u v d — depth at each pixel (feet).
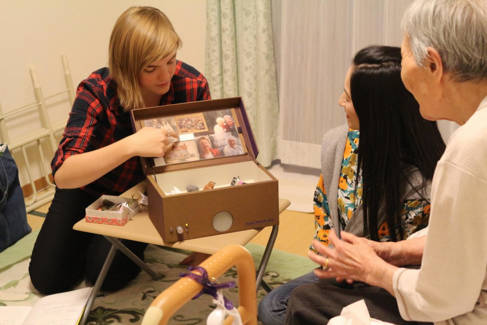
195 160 5.53
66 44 10.78
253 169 5.61
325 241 5.52
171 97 6.68
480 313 3.45
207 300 6.87
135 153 5.35
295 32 9.85
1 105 9.69
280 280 7.36
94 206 5.58
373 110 4.48
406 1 8.65
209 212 4.96
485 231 3.12
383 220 4.84
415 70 3.38
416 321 3.92
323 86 9.97
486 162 3.04
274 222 5.21
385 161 4.56
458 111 3.38
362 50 4.62
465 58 3.12
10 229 8.46
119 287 7.11
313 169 11.03
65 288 7.19
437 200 3.21
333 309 4.20
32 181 9.94
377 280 3.85
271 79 10.59
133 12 5.83
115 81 6.21
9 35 9.66
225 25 10.37
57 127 10.46
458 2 3.09
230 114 5.85
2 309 6.73
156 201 5.03
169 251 8.09
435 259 3.29
